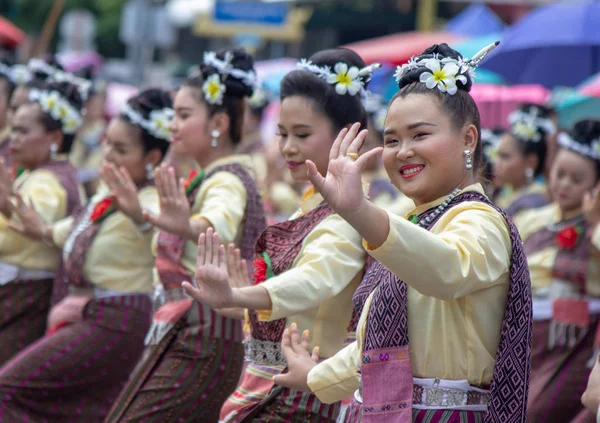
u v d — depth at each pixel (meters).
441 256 5.34
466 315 5.74
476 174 6.17
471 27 25.41
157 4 38.38
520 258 5.75
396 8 36.47
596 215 10.98
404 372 5.77
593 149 11.61
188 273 9.06
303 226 7.66
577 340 11.36
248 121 18.97
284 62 27.86
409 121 5.85
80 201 12.18
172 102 10.91
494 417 5.67
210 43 50.78
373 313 5.91
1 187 11.10
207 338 8.88
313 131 7.77
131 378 9.05
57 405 10.29
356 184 5.31
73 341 10.23
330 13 37.31
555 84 16.80
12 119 12.08
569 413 11.23
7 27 24.31
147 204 10.56
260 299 6.96
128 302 10.40
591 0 20.59
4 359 11.68
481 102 19.47
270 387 7.68
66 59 25.36
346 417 6.74
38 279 11.78
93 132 20.61
